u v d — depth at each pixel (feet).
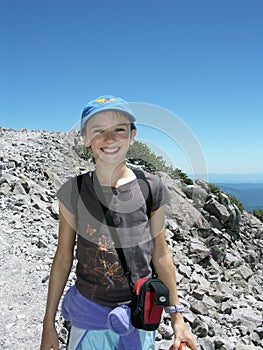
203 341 7.77
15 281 7.73
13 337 6.08
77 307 3.22
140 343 3.11
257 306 12.56
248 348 8.21
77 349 3.15
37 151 19.08
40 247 9.82
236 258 17.28
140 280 3.13
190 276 12.37
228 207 19.84
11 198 12.91
